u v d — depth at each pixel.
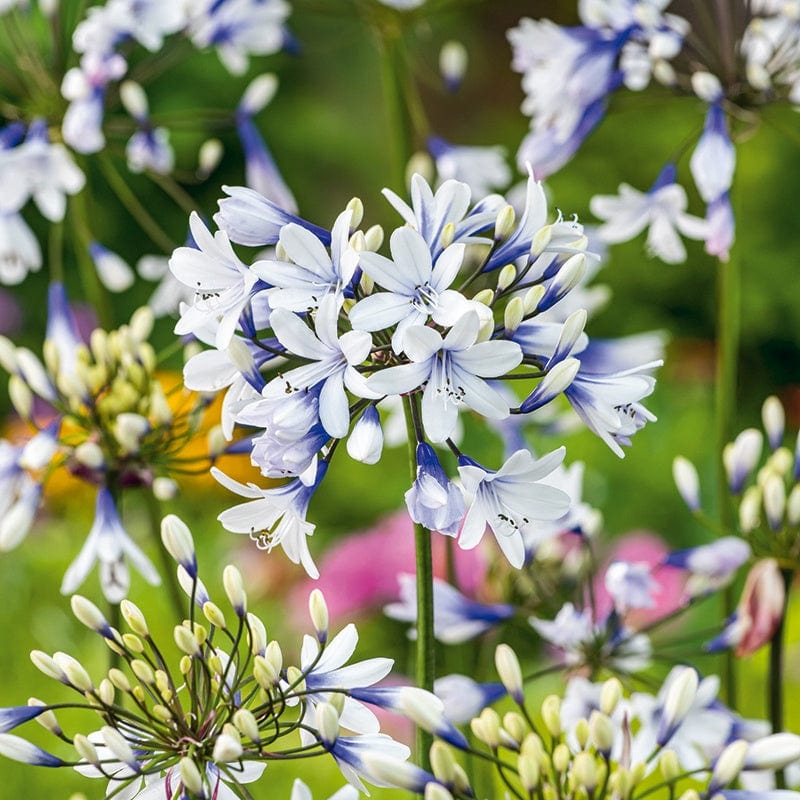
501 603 1.56
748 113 1.58
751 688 2.32
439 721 1.22
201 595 1.27
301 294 1.22
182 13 1.63
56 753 2.02
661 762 1.24
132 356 1.51
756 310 4.06
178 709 1.24
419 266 1.22
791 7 1.54
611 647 1.45
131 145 1.69
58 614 2.46
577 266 1.24
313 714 1.26
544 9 4.79
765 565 1.46
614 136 4.14
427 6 1.75
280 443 1.22
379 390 1.21
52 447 1.48
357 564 2.54
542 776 1.23
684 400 3.47
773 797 1.25
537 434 1.63
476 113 4.72
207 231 1.24
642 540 2.37
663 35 1.54
